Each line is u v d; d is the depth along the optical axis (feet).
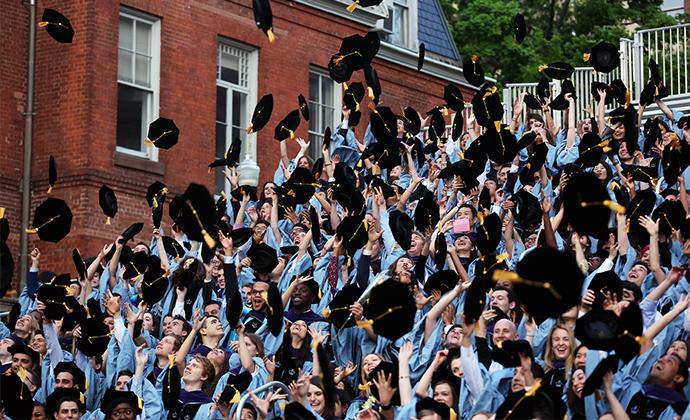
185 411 99.09
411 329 90.99
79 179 162.50
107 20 166.61
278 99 183.42
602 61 134.31
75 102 164.25
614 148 129.59
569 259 73.72
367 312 90.33
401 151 135.64
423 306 103.30
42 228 124.06
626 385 86.12
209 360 100.42
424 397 87.15
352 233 110.63
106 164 164.35
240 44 181.27
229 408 96.94
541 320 78.02
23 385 101.91
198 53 175.52
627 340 81.61
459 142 145.28
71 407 101.24
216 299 119.44
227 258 113.50
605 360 80.89
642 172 118.93
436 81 207.41
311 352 103.04
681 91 164.25
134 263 123.13
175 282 121.19
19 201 163.94
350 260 112.88
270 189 126.41
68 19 151.33
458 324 96.07
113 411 99.04
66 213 124.06
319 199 128.06
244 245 124.06
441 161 140.97
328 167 139.44
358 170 135.33
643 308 91.35
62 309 113.29
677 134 128.98
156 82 171.42
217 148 177.99
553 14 269.03
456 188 124.16
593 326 82.02
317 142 188.55
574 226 78.38
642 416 85.35
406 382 88.48
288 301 112.06
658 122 129.29
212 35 177.27
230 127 179.42
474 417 83.97
